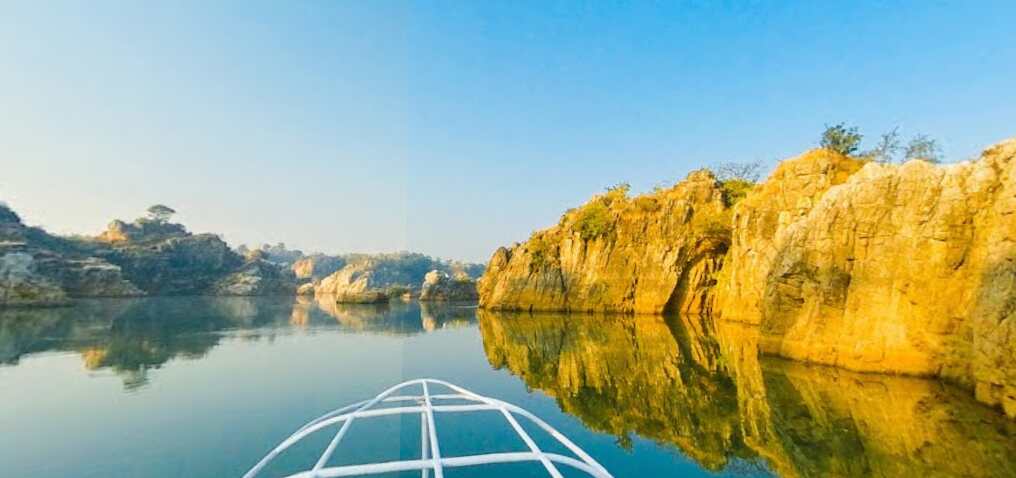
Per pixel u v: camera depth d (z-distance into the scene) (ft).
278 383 79.77
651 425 54.54
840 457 43.04
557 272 255.09
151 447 47.78
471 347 127.13
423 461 23.72
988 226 67.36
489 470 40.14
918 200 76.43
